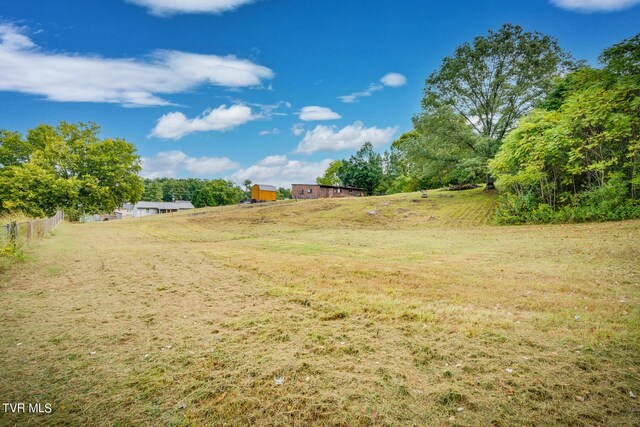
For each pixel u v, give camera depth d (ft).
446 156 102.06
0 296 21.86
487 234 54.65
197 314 18.03
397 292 21.61
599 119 56.29
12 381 11.19
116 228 89.04
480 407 9.52
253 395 10.34
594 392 10.05
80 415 9.41
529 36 89.30
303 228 81.66
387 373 11.46
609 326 14.78
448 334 14.64
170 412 9.55
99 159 135.85
